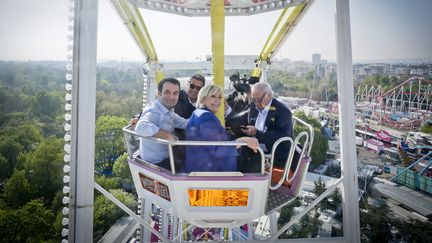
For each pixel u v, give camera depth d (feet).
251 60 29.50
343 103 13.14
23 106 139.95
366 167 80.38
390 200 70.13
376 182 76.43
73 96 11.74
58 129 136.77
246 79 22.06
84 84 11.69
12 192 115.85
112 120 143.74
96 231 97.30
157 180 12.35
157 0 23.31
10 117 135.33
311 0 20.04
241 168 13.92
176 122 14.71
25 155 126.72
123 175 122.72
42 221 108.37
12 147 128.16
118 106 149.59
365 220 68.28
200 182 11.16
